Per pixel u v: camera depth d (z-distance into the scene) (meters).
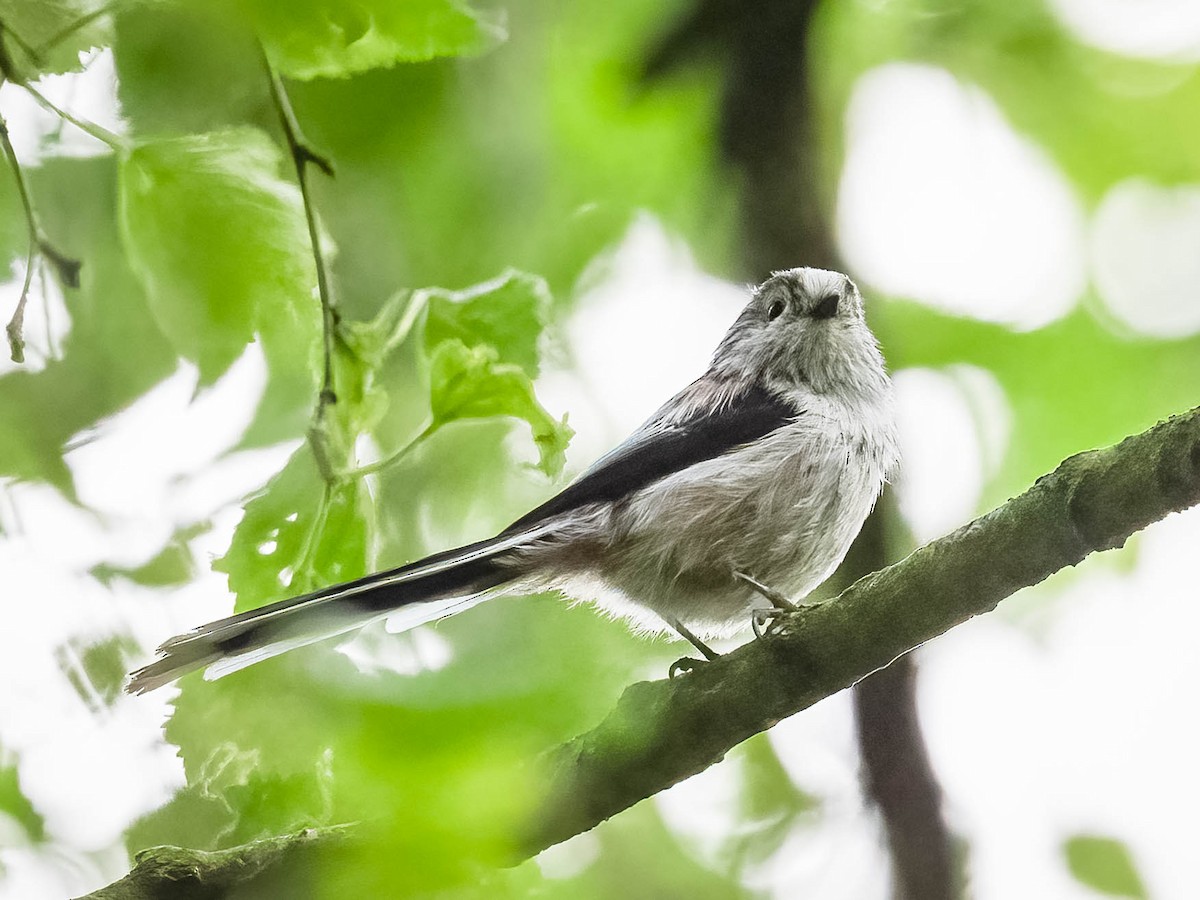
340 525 3.65
